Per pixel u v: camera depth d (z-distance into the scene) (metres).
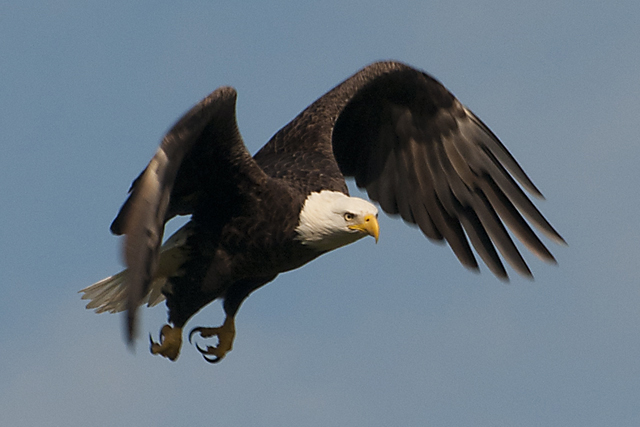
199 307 13.62
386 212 15.42
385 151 15.44
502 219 14.92
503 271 14.84
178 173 13.10
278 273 13.69
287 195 13.24
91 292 14.30
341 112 14.83
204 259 13.34
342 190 13.78
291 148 14.44
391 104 15.23
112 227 11.02
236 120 12.58
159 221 11.02
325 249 13.39
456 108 15.12
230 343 14.13
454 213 15.17
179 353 13.71
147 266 10.72
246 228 13.19
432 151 15.27
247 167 12.98
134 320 10.34
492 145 15.05
